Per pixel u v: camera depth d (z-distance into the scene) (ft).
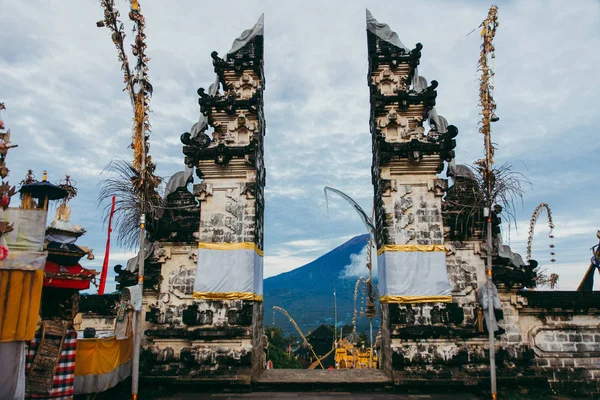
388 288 62.64
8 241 39.04
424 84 70.08
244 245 64.85
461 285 63.10
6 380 37.78
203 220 66.18
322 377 62.69
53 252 44.96
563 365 60.75
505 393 57.88
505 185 52.70
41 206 43.91
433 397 55.98
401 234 64.18
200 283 63.77
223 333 61.26
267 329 231.30
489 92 55.21
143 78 55.01
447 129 67.21
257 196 68.44
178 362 62.08
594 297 62.18
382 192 65.77
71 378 44.65
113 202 56.65
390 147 65.57
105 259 69.31
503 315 61.98
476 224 64.44
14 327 38.11
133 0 55.01
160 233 66.49
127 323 53.98
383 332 68.18
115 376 51.96
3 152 39.01
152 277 64.95
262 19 75.56
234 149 66.90
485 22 55.98
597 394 59.06
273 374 65.21
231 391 59.11
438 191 65.00
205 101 70.03
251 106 69.41
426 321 61.41
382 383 59.41
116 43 53.26
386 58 70.85
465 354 59.93
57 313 45.09
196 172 68.74
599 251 64.59
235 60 71.77
